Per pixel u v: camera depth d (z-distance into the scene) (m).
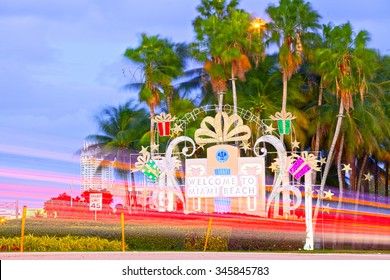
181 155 75.25
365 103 71.88
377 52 76.94
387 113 76.50
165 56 67.25
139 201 69.44
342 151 75.19
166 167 56.66
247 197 54.28
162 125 57.59
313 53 68.69
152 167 56.72
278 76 72.75
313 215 69.44
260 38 68.06
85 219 55.91
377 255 43.69
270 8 64.94
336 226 71.69
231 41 66.06
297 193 54.00
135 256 39.22
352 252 49.38
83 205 61.84
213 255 40.84
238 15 67.12
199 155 76.00
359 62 61.09
